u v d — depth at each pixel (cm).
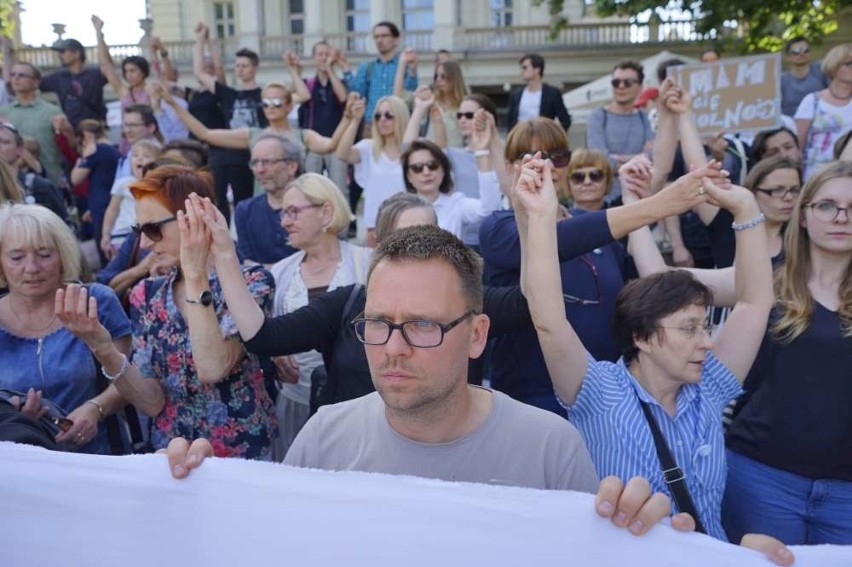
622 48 2341
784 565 159
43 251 280
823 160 598
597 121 688
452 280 164
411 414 169
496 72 2447
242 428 276
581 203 396
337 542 173
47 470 184
